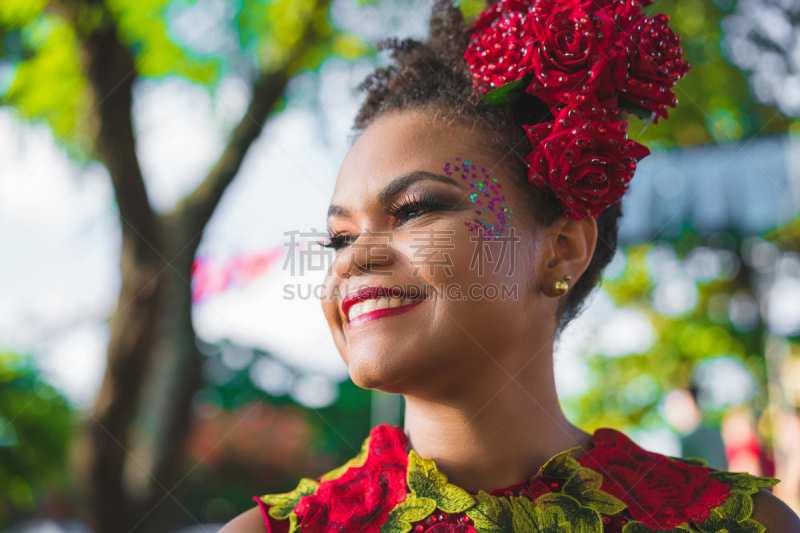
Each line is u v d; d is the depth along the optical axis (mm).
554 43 1141
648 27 1188
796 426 3244
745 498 1057
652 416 5969
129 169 3633
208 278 3936
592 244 1199
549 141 1103
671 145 4477
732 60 4238
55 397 4781
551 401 1138
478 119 1151
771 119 4199
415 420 1116
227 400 8883
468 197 1061
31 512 6215
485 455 1068
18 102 4109
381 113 1226
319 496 1081
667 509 1051
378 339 1004
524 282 1094
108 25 3518
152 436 3914
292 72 4168
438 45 1456
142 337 3771
